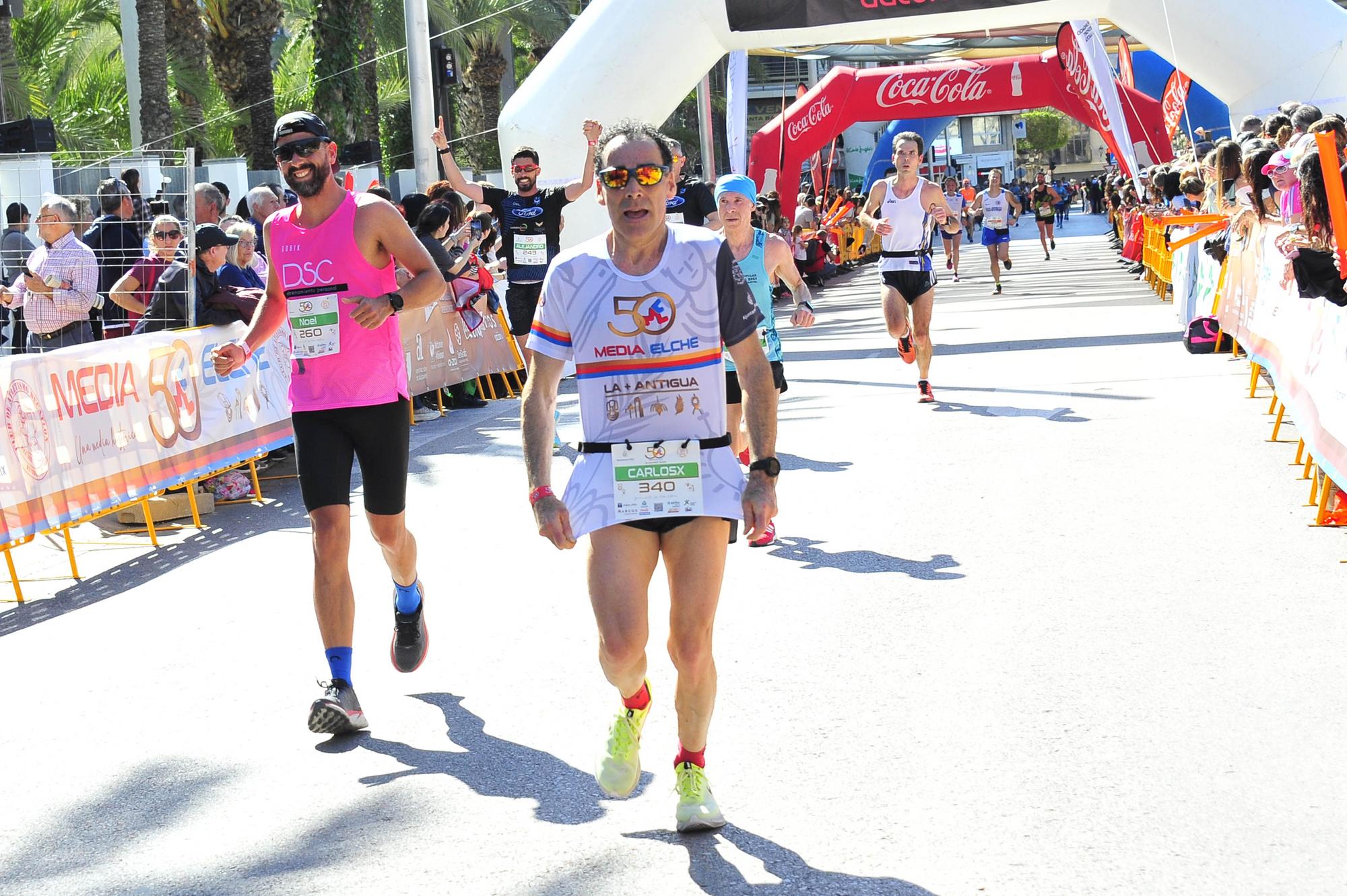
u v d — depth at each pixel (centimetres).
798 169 2684
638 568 351
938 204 1013
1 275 1083
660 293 349
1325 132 615
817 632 527
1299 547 603
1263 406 930
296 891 346
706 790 366
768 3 1527
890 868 338
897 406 1040
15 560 760
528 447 355
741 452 745
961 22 1571
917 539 655
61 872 366
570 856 356
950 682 465
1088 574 580
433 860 359
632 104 1538
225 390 863
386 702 486
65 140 2295
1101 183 5966
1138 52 2741
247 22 2169
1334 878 321
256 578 678
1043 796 373
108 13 2464
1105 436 865
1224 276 1131
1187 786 374
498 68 3042
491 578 642
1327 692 436
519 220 975
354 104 2152
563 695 482
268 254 479
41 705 505
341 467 470
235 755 445
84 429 723
